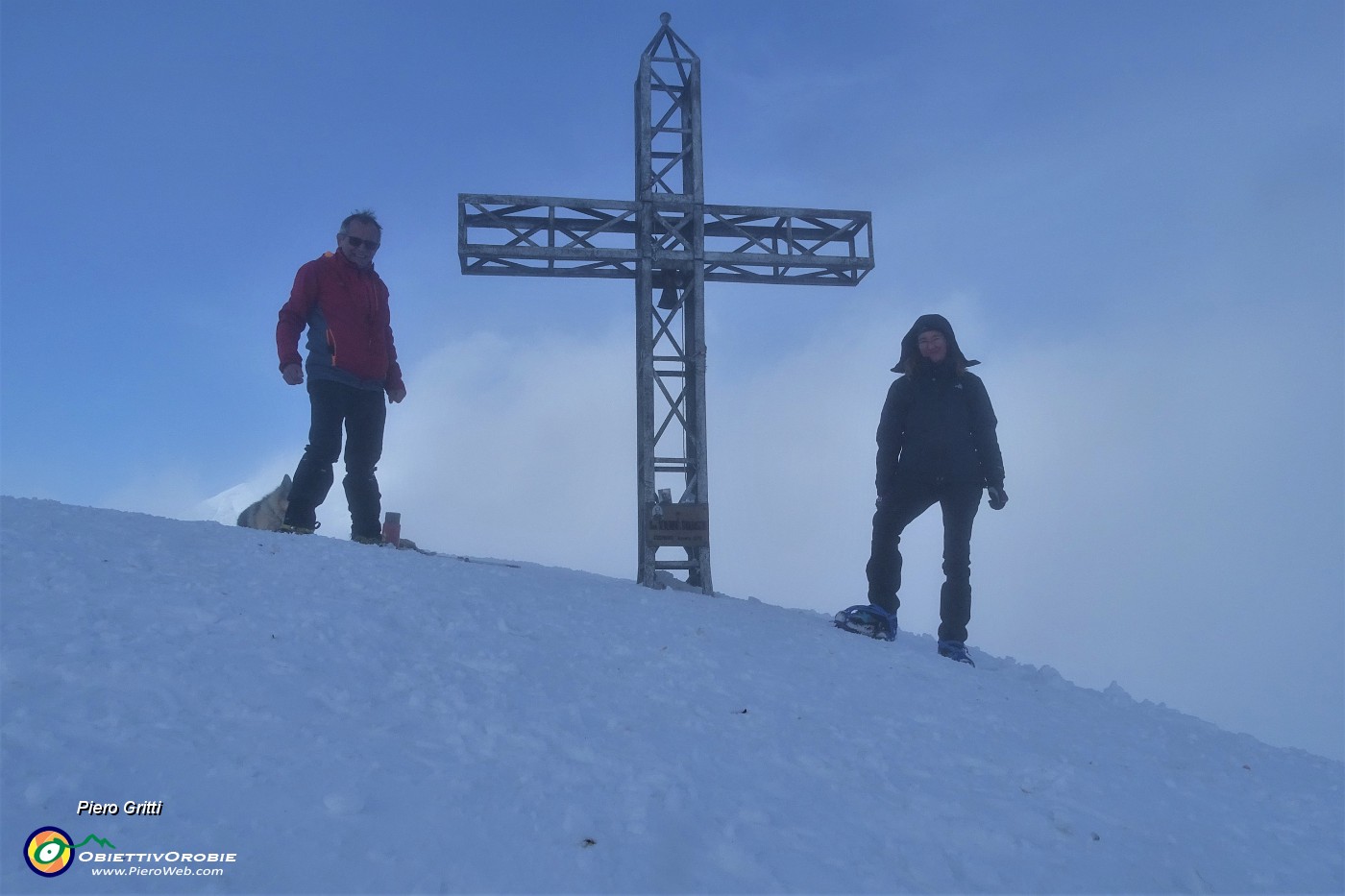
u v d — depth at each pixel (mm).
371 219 6395
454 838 2330
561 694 3480
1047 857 2729
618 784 2746
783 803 2807
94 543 4332
